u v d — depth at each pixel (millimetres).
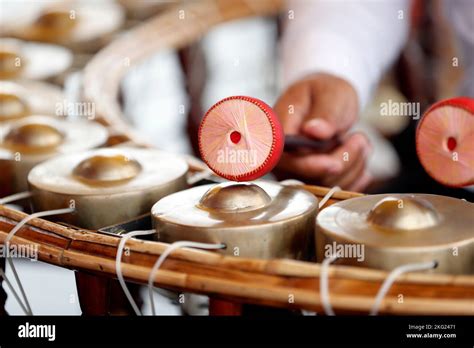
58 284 567
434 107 446
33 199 524
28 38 1154
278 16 1719
